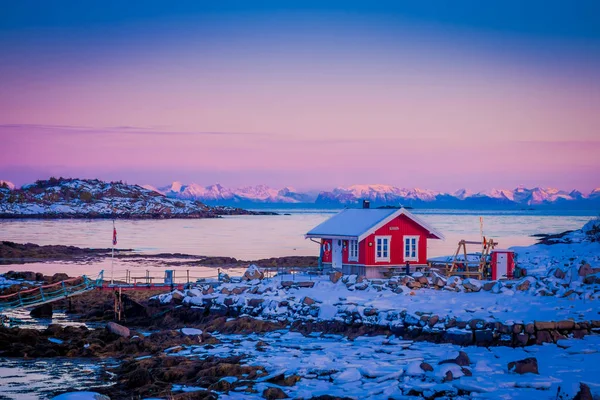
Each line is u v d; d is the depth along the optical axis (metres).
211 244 135.12
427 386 26.05
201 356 33.50
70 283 61.41
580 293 42.28
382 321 37.81
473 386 25.52
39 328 44.19
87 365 33.12
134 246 129.50
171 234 173.88
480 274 51.88
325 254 56.34
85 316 49.12
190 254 110.19
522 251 84.31
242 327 40.91
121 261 96.56
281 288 48.38
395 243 52.31
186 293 49.06
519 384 25.80
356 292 45.72
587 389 23.62
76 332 39.84
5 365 33.12
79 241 142.75
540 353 31.44
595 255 69.94
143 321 46.91
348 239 52.41
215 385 27.53
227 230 197.38
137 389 28.05
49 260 98.25
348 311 39.56
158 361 32.09
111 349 36.19
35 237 155.12
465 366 28.81
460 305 40.03
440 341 35.00
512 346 33.28
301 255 108.62
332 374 29.12
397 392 26.03
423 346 34.31
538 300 41.28
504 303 40.31
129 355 35.19
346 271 53.31
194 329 39.09
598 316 35.69
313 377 28.84
